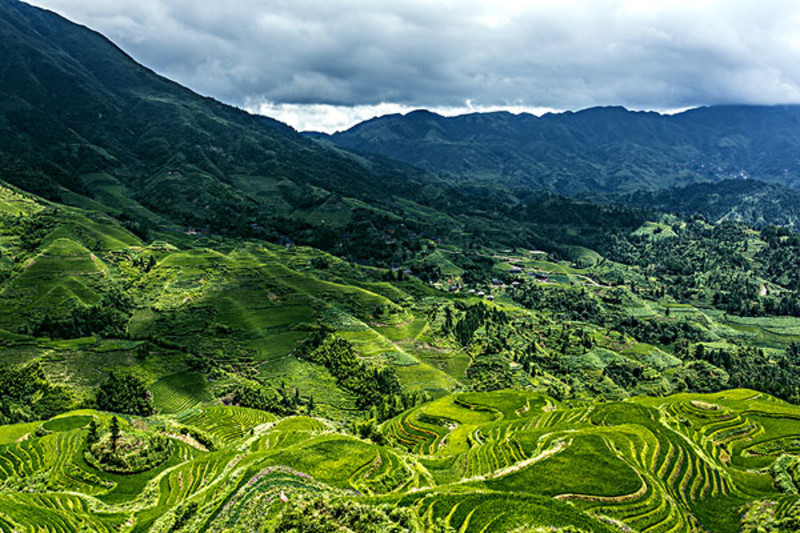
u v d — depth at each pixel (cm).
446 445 10381
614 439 8069
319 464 6994
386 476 6912
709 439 9206
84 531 6338
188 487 7719
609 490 6325
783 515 5897
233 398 14062
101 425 10100
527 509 5528
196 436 10656
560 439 8088
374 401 15212
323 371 16700
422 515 5484
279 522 4972
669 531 5772
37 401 12738
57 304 17362
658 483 6706
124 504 7550
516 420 11131
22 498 7038
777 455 8969
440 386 16738
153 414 12975
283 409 13850
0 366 13725
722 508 6550
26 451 9112
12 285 18038
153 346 16325
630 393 18525
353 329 19775
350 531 4831
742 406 11781
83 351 15038
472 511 5528
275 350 17588
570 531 5128
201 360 15925
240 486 6194
